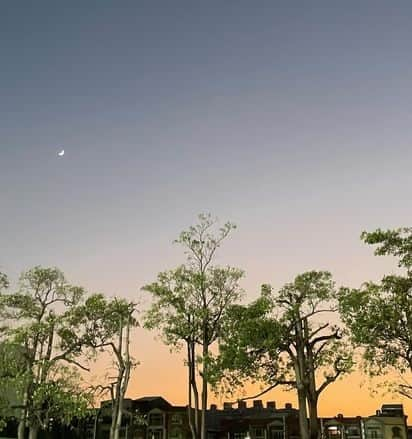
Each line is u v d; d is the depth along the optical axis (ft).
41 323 177.17
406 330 126.41
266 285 166.61
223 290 169.17
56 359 179.42
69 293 194.18
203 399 159.43
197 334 165.27
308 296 163.43
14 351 177.37
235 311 165.37
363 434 296.10
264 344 153.99
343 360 154.81
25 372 165.99
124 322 188.65
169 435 310.45
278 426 314.96
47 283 192.44
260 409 344.90
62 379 170.81
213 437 321.73
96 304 185.16
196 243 175.22
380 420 296.51
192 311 165.07
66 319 183.32
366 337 129.70
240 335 156.04
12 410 171.42
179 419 313.94
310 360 156.46
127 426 298.97
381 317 126.52
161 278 168.66
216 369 151.94
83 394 172.96
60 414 171.94
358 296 133.39
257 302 161.07
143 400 334.03
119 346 184.55
